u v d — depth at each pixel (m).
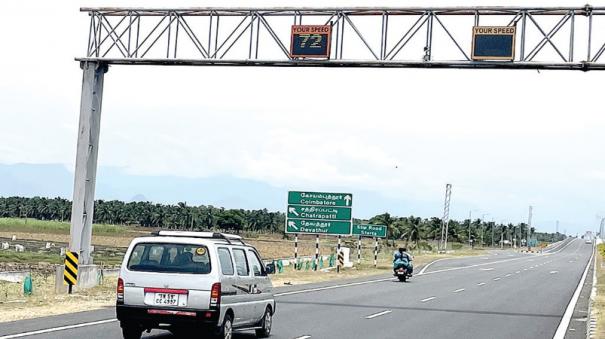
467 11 24.48
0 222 116.12
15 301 22.66
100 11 27.62
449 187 117.31
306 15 25.75
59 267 27.31
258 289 16.31
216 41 26.31
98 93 28.42
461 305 28.12
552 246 197.12
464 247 158.12
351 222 48.09
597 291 35.81
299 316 21.75
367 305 26.61
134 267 14.62
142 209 160.38
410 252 96.69
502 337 18.45
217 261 14.45
